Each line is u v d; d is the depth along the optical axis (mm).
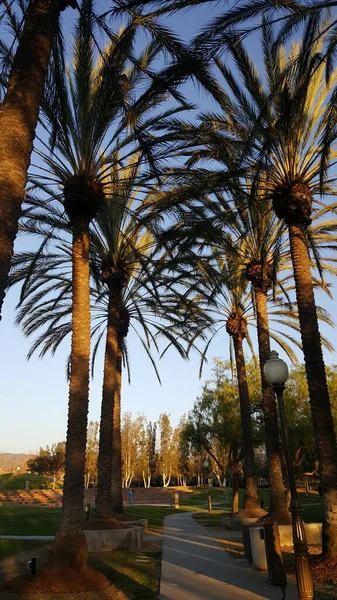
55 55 9695
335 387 30094
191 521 24328
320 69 13180
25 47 6707
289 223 13102
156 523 23031
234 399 29984
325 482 10672
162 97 12102
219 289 19344
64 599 7723
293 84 12219
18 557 12109
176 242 14539
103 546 13523
